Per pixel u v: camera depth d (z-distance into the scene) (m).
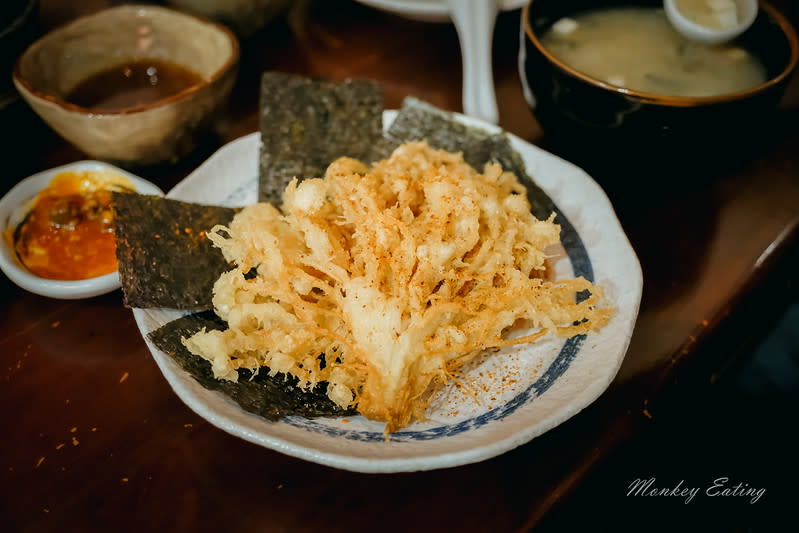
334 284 0.29
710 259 0.31
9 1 0.38
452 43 0.45
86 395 0.26
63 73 0.37
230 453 0.25
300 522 0.23
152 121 0.32
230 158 0.34
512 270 0.28
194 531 0.23
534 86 0.33
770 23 0.34
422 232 0.28
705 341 0.29
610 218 0.31
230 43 0.36
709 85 0.34
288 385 0.26
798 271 0.37
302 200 0.28
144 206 0.30
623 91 0.29
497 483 0.24
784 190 0.35
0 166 0.36
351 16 0.47
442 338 0.26
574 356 0.26
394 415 0.24
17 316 0.29
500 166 0.33
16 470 0.24
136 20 0.38
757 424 0.44
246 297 0.28
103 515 0.23
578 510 0.27
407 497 0.23
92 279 0.28
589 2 0.38
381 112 0.36
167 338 0.26
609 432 0.25
